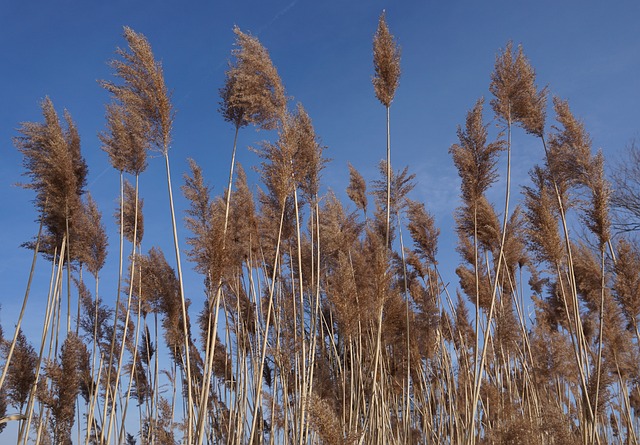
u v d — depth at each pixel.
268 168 2.02
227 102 2.03
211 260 1.84
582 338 2.11
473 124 2.11
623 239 2.19
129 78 1.84
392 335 2.32
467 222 2.19
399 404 2.53
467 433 1.93
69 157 2.20
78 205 2.24
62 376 2.12
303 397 1.92
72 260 2.36
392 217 2.44
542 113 2.10
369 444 2.01
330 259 2.42
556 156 2.09
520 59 2.06
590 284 2.36
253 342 2.45
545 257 2.07
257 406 1.83
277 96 1.99
